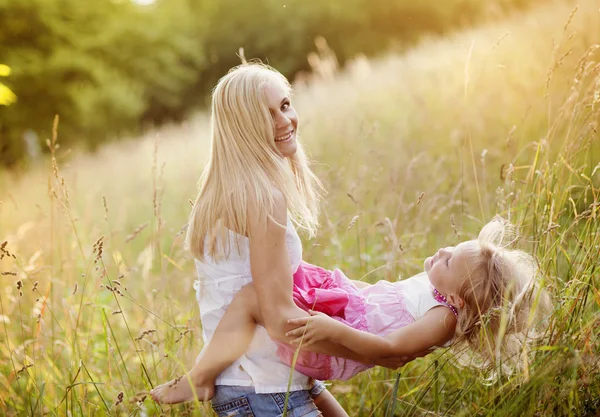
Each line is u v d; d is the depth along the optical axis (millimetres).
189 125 13797
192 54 21984
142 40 19312
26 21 16250
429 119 5898
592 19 5312
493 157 4570
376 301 2082
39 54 16500
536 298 1899
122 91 17969
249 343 2016
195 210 2123
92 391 2924
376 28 24656
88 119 17188
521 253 2100
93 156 13414
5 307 3541
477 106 5461
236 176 2047
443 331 2006
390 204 4035
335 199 4172
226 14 26016
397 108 7070
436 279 2039
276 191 2031
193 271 3717
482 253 2021
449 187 4008
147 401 2762
